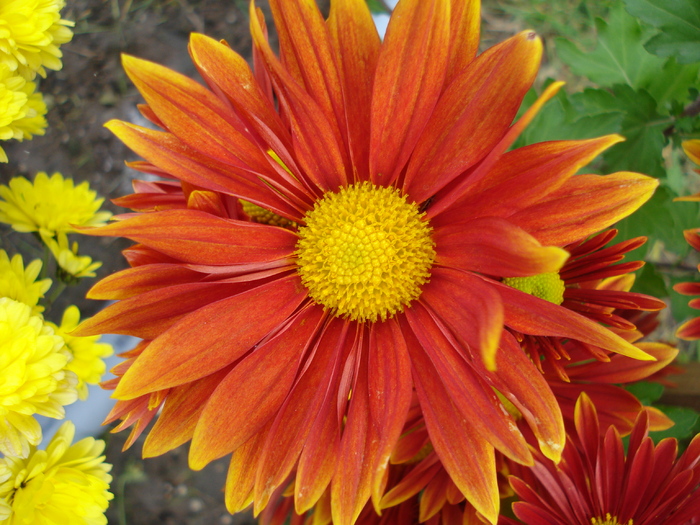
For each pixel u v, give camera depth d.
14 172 0.23
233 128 0.11
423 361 0.11
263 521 0.15
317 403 0.11
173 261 0.11
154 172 0.13
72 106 0.24
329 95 0.11
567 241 0.10
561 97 0.18
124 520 0.23
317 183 0.11
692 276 0.18
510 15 0.26
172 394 0.11
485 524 0.12
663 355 0.13
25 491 0.13
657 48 0.14
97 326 0.10
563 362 0.13
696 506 0.12
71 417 0.20
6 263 0.14
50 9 0.14
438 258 0.11
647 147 0.16
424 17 0.10
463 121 0.10
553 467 0.12
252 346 0.11
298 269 0.12
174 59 0.25
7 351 0.12
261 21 0.11
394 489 0.13
